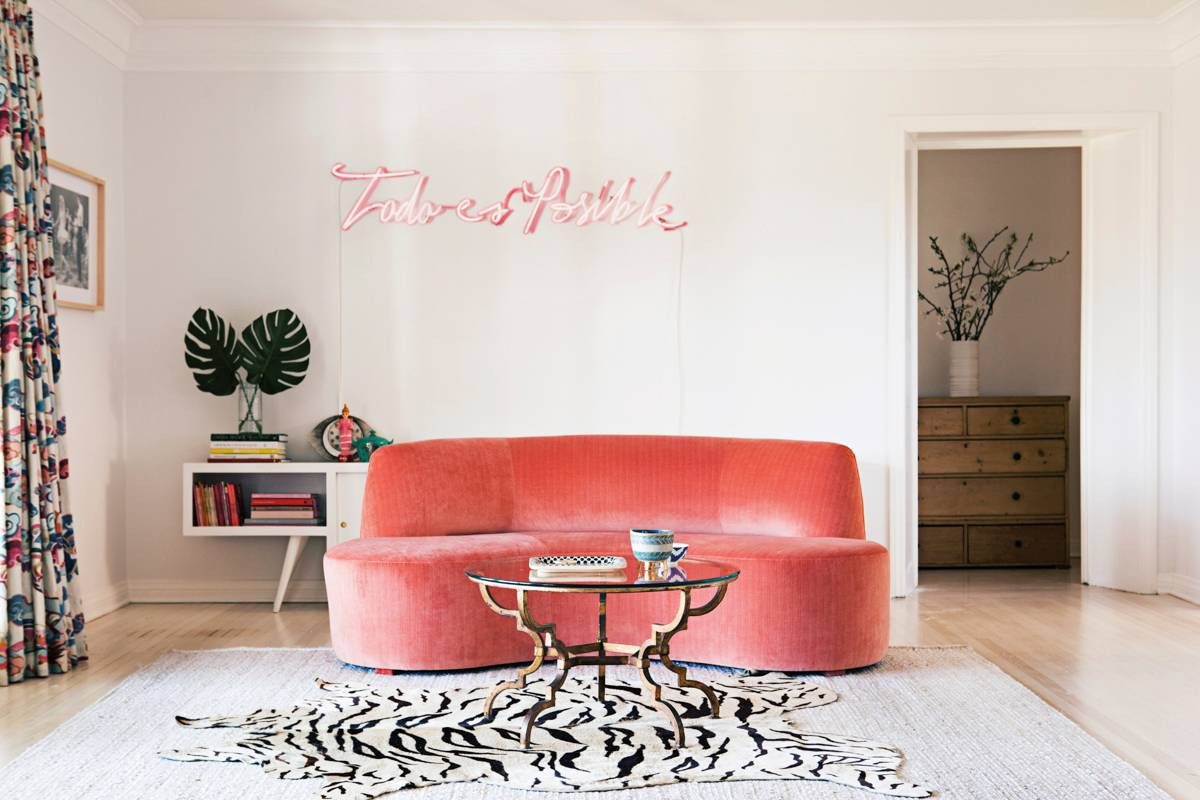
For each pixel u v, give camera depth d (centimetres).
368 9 520
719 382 550
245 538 550
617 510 473
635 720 326
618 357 552
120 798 261
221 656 418
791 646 385
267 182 549
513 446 486
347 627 396
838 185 549
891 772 277
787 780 275
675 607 403
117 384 538
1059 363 702
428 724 322
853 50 546
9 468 378
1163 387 546
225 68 547
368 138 550
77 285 491
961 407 650
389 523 446
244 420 532
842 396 549
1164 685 370
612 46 547
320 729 316
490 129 551
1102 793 263
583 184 552
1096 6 517
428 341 551
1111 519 568
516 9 521
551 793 268
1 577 372
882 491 548
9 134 382
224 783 271
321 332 549
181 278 548
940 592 564
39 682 379
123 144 546
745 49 547
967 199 702
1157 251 545
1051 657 412
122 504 543
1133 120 545
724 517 468
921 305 701
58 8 470
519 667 402
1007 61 546
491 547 410
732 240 550
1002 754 294
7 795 263
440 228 551
